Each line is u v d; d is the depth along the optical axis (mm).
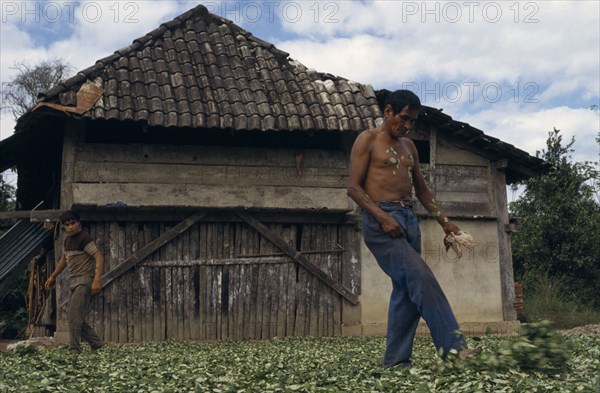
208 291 13656
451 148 15273
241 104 13797
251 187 13797
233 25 16156
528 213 25609
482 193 15312
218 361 7512
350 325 14211
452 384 4598
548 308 20531
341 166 14336
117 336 13141
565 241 24094
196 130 15156
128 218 13414
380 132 5938
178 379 5746
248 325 13758
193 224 13656
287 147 15422
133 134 15344
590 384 4434
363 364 6129
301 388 4926
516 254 24891
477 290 14961
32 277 16422
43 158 16125
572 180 24906
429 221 14875
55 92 12938
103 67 13922
